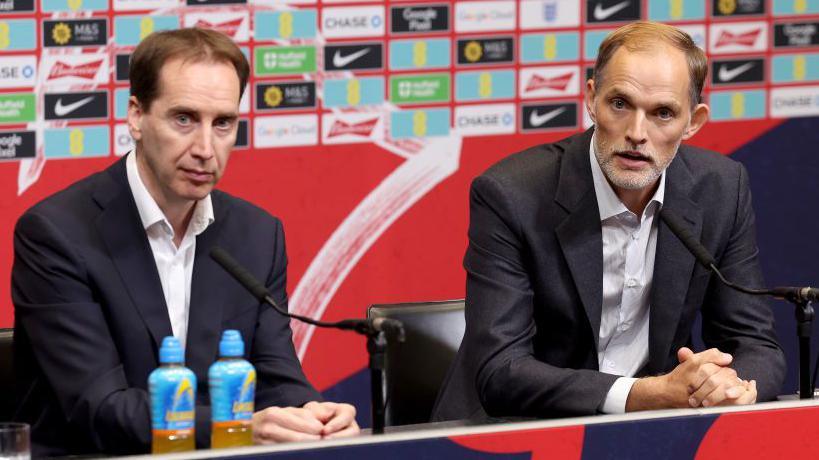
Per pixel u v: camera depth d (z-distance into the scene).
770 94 8.55
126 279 4.45
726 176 5.24
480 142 8.20
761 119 8.55
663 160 4.70
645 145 4.64
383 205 8.16
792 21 8.51
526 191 5.02
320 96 7.96
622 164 4.70
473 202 5.11
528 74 8.20
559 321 5.02
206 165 4.27
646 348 5.16
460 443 3.46
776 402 3.80
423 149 8.16
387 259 8.21
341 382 8.25
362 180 8.10
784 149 8.62
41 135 7.61
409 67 8.05
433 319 5.39
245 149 7.89
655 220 5.06
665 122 4.66
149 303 4.46
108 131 7.70
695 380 4.26
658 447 3.64
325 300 8.16
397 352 5.30
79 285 4.38
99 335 4.33
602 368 5.15
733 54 8.47
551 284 4.97
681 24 8.37
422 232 8.23
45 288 4.37
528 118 8.24
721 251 5.19
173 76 4.21
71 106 7.63
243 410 3.83
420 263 8.26
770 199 8.66
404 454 3.41
